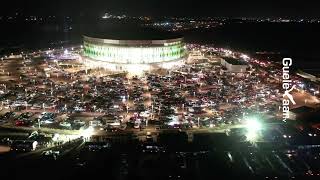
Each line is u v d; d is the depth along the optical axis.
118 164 121.00
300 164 122.62
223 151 131.50
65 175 113.81
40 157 125.56
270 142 139.12
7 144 135.00
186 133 146.25
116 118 162.75
